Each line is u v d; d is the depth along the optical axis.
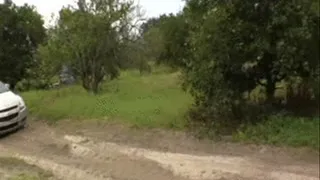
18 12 28.81
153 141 12.20
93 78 23.09
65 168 10.12
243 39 13.00
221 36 13.01
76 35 22.05
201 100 13.46
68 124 14.34
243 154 11.02
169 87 23.81
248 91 13.90
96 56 22.84
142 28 26.75
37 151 11.63
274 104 14.02
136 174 9.70
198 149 11.50
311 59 12.84
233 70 13.12
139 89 23.42
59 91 23.20
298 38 12.53
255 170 9.77
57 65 23.23
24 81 28.88
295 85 14.05
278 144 11.45
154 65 37.81
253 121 12.87
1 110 13.07
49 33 23.48
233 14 13.12
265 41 12.74
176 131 12.85
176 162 10.38
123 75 33.56
